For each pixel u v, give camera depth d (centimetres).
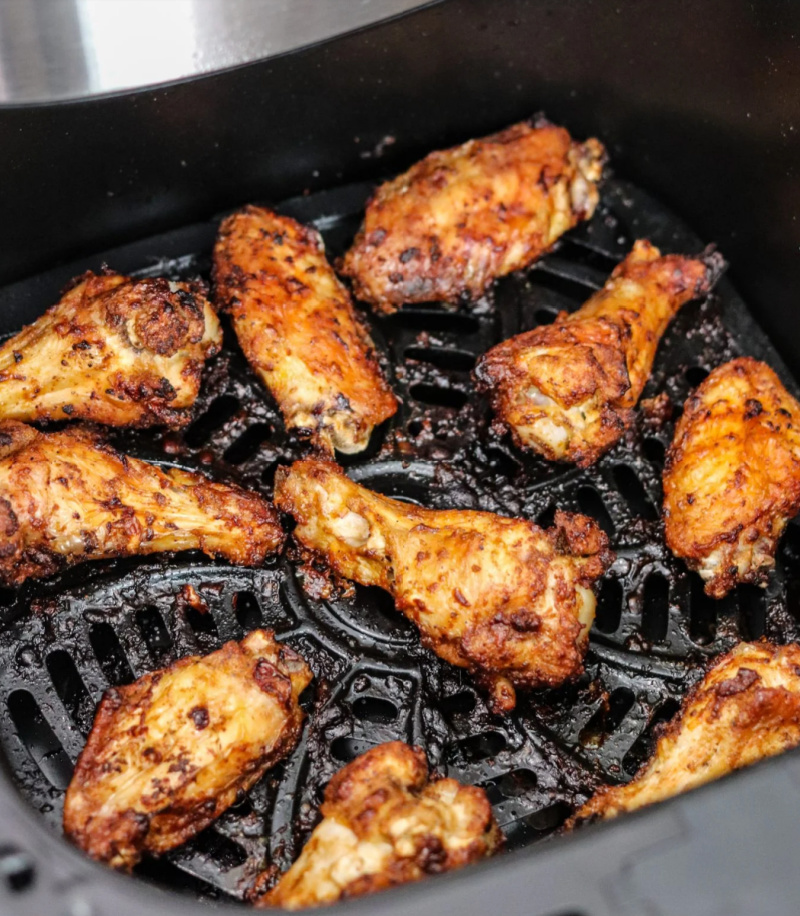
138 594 44
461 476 47
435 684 43
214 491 44
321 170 52
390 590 43
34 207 48
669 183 52
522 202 48
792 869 33
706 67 48
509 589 41
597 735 43
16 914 33
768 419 44
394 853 37
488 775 42
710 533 43
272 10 43
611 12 49
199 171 50
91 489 43
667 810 33
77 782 39
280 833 41
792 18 44
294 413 45
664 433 48
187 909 33
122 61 42
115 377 44
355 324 47
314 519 43
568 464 47
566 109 52
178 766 39
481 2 48
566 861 33
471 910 32
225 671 40
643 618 45
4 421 43
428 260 48
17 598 44
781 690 39
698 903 32
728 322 50
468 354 49
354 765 39
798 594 46
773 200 48
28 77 42
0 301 49
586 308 47
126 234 50
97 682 43
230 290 46
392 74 50
